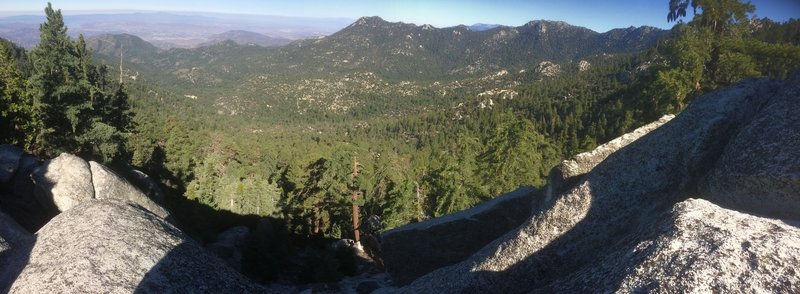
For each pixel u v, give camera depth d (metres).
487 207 13.95
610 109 57.28
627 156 8.71
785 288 4.19
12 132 33.59
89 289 6.58
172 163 56.78
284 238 31.47
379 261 25.23
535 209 12.33
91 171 16.39
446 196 32.94
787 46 23.19
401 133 192.62
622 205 8.10
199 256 8.38
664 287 4.61
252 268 23.92
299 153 74.94
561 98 145.88
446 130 163.50
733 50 24.64
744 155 6.46
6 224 8.87
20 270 7.37
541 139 46.31
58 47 34.34
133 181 24.62
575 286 5.66
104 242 7.59
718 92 8.82
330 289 19.62
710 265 4.59
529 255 8.09
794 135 6.06
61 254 7.36
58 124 35.34
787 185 5.73
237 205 42.19
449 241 13.87
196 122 178.12
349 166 37.91
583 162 10.95
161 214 17.23
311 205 43.47
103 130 35.69
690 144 8.18
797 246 4.61
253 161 73.50
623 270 5.23
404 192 35.19
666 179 8.13
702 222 5.33
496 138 34.91
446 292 8.44
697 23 27.31
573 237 8.02
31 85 34.94
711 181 6.92
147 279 7.18
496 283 8.08
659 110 25.44
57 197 15.22
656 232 5.56
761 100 8.42
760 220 5.26
